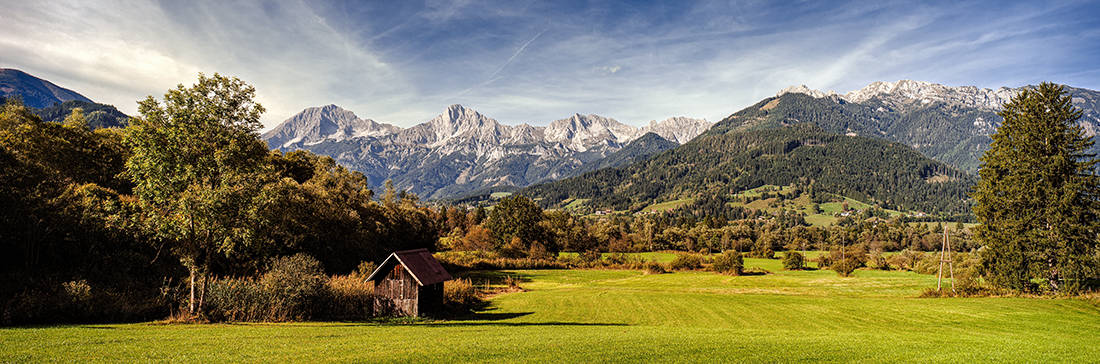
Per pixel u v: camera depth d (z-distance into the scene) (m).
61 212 31.73
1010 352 17.72
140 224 25.84
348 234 58.31
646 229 155.12
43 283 27.56
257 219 25.48
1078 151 42.84
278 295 28.56
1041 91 44.38
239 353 14.68
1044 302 37.78
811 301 46.81
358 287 35.19
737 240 145.25
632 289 63.34
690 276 82.00
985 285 45.97
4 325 21.19
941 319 33.41
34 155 37.88
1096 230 40.78
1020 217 44.00
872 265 92.19
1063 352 17.78
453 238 125.94
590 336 22.52
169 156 23.58
